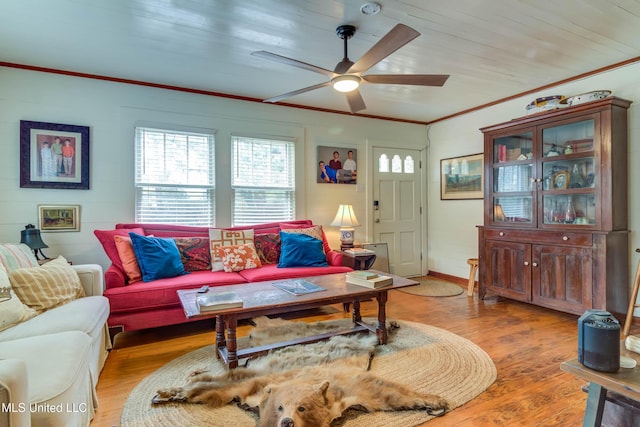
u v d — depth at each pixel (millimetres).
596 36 2525
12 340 1496
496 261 3637
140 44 2594
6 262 2002
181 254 3172
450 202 4812
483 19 2289
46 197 3041
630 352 1289
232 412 1709
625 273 2920
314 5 2094
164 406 1757
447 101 4090
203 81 3379
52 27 2328
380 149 4809
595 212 2887
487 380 2002
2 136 2895
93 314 1961
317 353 2322
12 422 926
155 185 3475
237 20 2260
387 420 1634
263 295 2236
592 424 1160
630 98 2955
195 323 3113
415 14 2213
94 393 1704
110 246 2822
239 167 3881
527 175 3447
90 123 3191
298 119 4207
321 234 3857
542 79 3385
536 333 2750
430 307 3508
